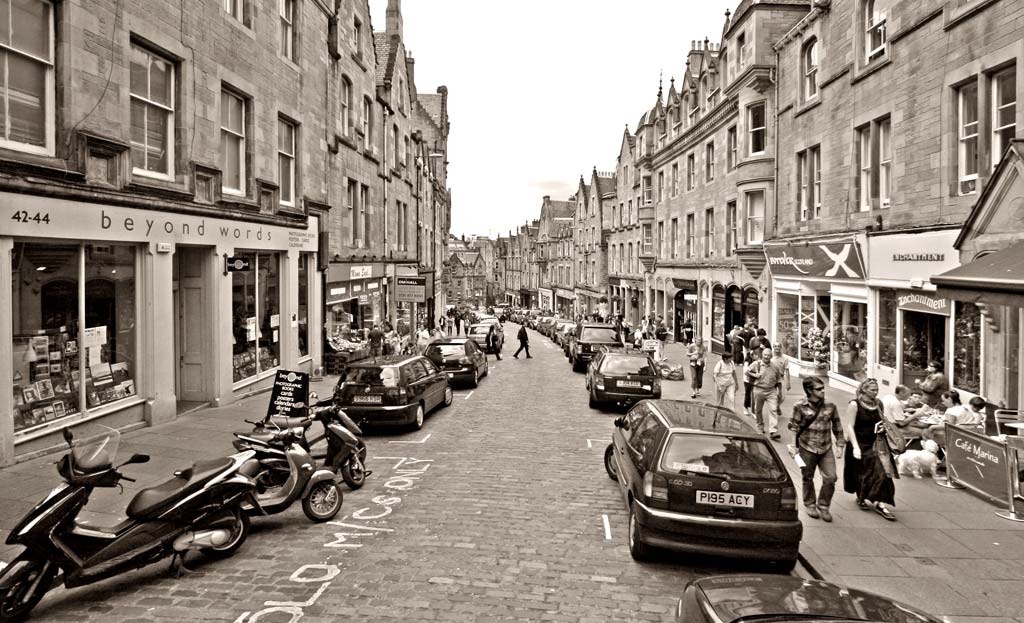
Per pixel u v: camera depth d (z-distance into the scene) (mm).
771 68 21812
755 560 6582
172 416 11664
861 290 15859
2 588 4973
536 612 5398
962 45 11758
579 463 10398
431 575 6090
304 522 7570
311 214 18484
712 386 19750
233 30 14000
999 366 10727
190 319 13406
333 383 18328
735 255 25797
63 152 9086
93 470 5402
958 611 5605
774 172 21922
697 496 6348
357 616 5238
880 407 8109
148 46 11211
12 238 8289
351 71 23141
